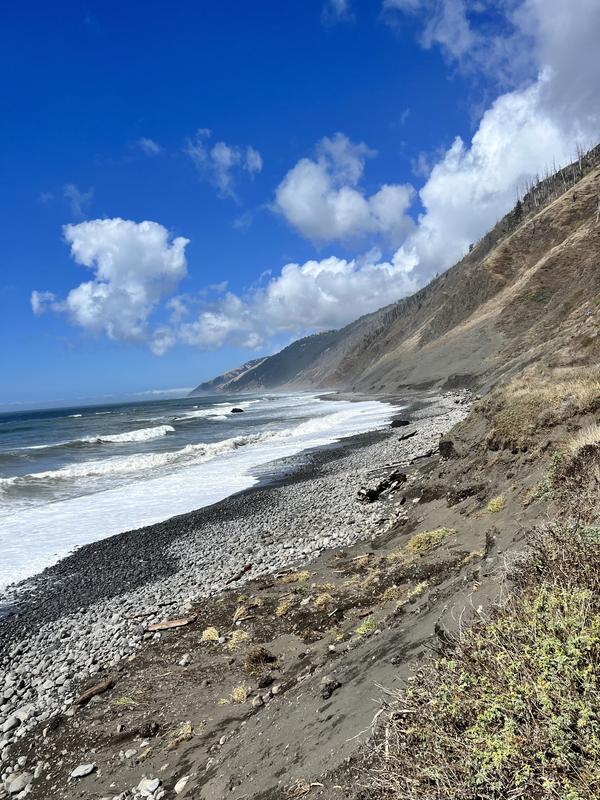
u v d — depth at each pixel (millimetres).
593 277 59688
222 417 74188
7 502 22078
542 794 2125
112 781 5422
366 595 8492
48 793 5559
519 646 2789
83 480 26625
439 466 16016
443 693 2801
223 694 6711
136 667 8211
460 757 2439
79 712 7117
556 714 2293
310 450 30578
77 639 9727
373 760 3068
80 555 14852
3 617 11180
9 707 7605
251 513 17375
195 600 10781
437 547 9453
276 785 3648
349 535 13180
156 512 19156
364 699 4027
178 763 5324
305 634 7867
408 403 61781
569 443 8469
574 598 2838
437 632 3982
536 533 4855
